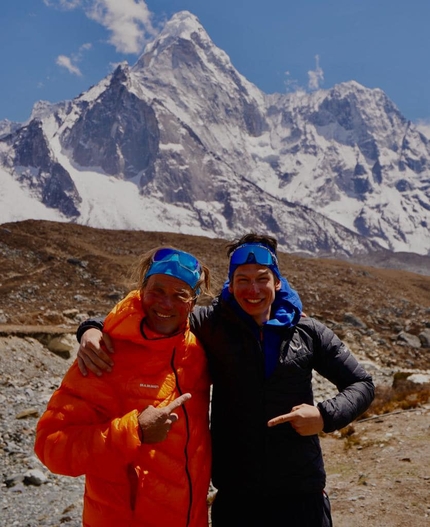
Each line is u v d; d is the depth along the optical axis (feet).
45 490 36.94
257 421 14.80
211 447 15.23
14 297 178.60
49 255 226.17
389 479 30.17
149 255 15.15
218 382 15.29
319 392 75.87
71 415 13.69
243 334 14.94
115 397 13.85
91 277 213.87
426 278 312.50
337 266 294.05
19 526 30.76
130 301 14.38
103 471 13.30
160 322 14.47
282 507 14.70
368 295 234.99
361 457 36.17
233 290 15.43
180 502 13.78
